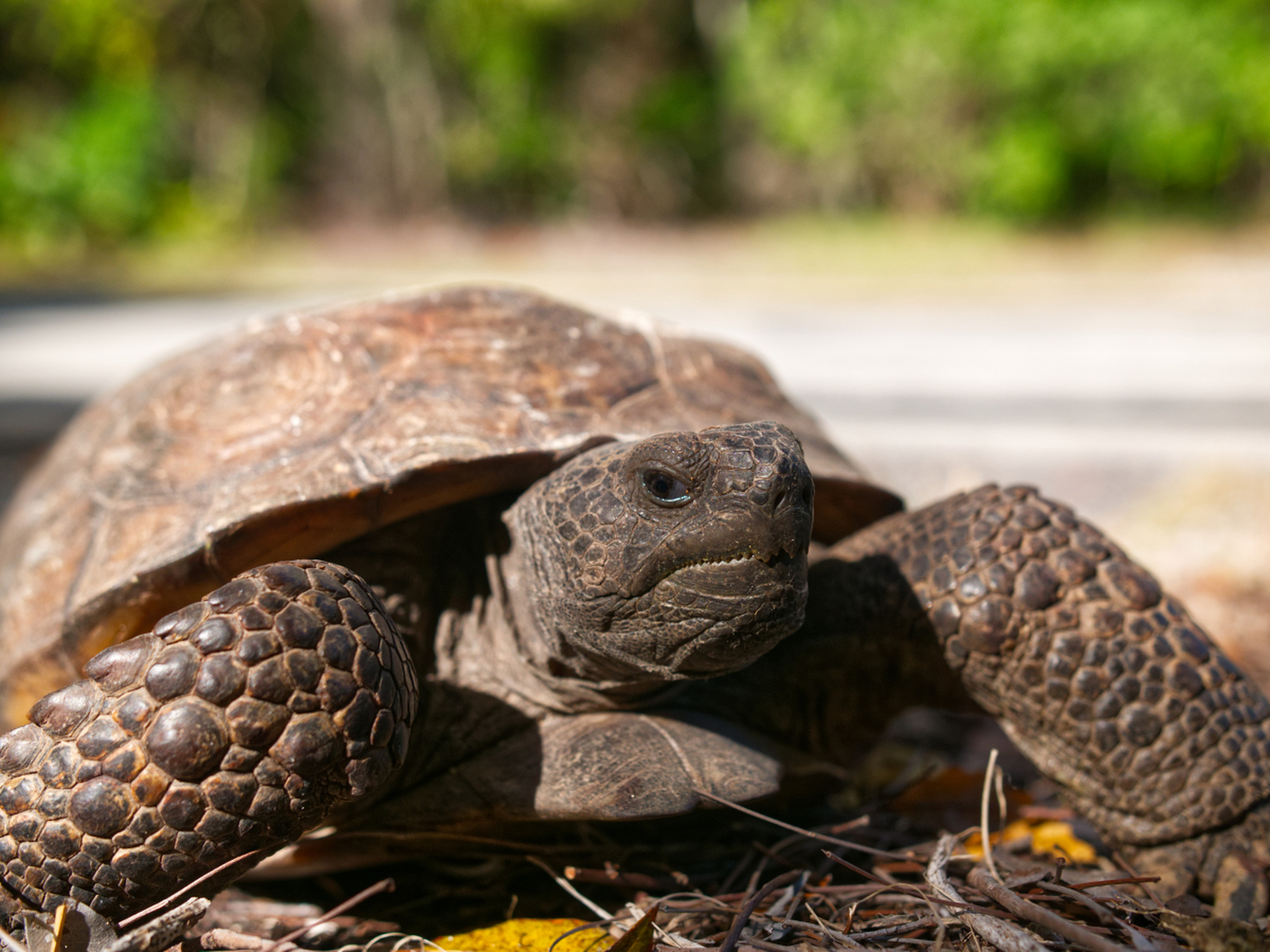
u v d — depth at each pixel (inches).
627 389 13.7
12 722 13.9
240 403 13.7
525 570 12.9
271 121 115.6
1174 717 12.4
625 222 123.3
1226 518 23.7
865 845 13.4
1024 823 13.9
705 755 12.5
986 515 12.9
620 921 12.2
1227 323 50.7
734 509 11.6
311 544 12.8
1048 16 92.0
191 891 11.4
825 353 45.8
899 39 95.3
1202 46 93.2
